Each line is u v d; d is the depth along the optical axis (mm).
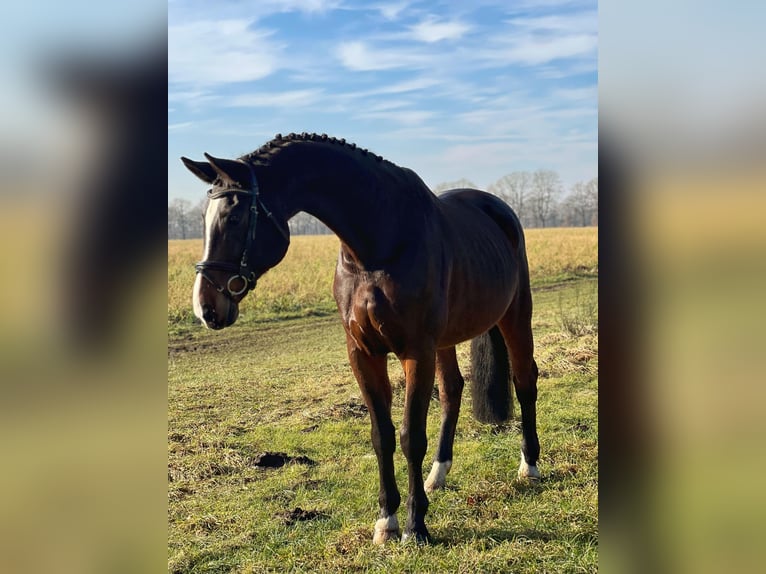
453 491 4016
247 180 2906
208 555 3359
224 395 6664
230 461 4711
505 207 4566
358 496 4059
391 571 3057
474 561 3094
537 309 10711
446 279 3377
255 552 3363
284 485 4258
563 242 22344
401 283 3143
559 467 4281
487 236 4027
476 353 4672
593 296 11609
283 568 3184
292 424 5602
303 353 8734
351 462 4668
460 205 4164
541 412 5477
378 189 3205
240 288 2869
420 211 3352
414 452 3277
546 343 7863
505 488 3990
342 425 5492
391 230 3199
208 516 3783
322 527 3633
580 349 7262
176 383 7195
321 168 3107
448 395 4273
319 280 14984
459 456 4602
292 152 3088
